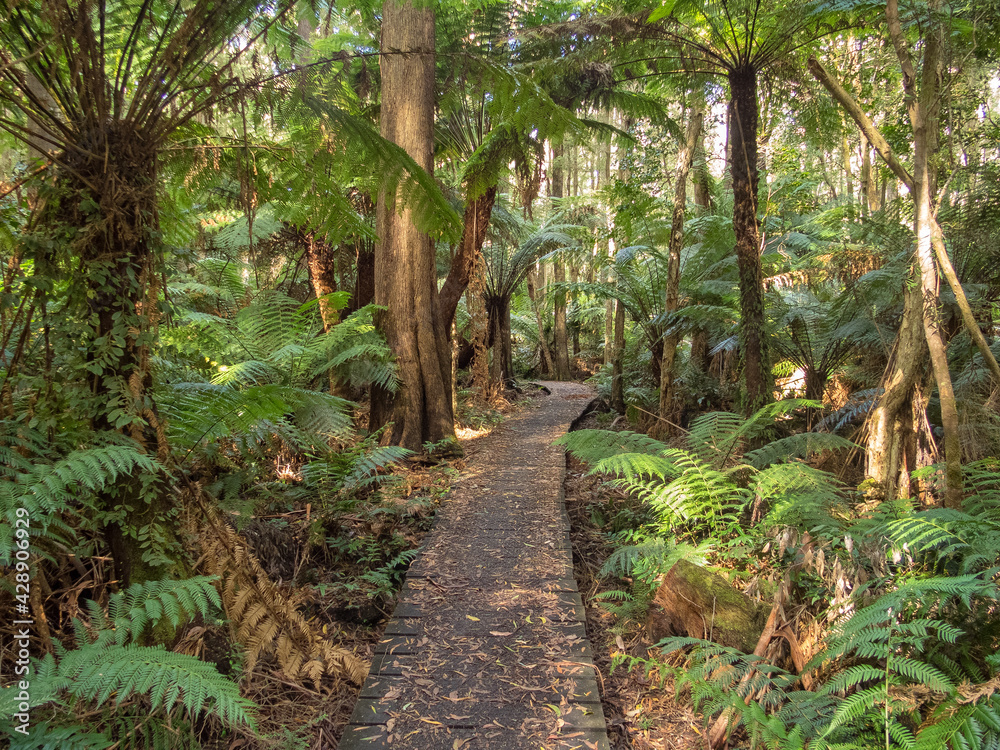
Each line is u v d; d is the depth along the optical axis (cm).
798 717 200
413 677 253
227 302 671
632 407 724
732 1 409
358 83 615
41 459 188
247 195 258
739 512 338
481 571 351
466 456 612
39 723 147
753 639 253
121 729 172
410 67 559
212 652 231
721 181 952
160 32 223
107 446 179
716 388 677
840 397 585
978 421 396
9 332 192
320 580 336
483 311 877
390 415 605
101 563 203
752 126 452
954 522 240
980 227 418
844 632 203
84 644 162
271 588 243
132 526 199
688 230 720
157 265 209
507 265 1092
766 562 303
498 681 251
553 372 1577
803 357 586
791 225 878
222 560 225
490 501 470
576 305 1647
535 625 294
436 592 326
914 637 186
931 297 304
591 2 700
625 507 464
